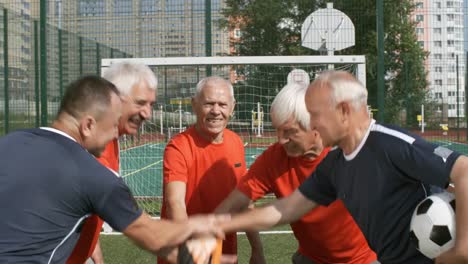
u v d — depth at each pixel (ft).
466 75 71.15
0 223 6.69
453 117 75.51
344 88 7.31
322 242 9.76
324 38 35.04
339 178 8.06
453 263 6.57
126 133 9.60
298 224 9.80
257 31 74.38
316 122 7.57
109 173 7.09
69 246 7.09
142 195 30.12
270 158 9.89
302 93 9.12
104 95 7.41
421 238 7.20
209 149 10.85
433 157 6.77
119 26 46.16
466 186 6.46
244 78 37.19
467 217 6.42
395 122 69.67
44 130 7.24
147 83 9.41
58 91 56.18
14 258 6.66
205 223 8.46
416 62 75.46
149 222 7.45
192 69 34.01
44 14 33.04
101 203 7.00
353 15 57.11
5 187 6.75
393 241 7.60
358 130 7.45
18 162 6.85
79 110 7.30
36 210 6.72
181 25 44.60
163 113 34.17
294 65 26.99
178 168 10.42
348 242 9.69
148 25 45.65
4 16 53.83
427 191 7.48
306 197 8.85
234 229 8.74
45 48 33.40
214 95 10.50
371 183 7.39
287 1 73.77
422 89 74.90
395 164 7.12
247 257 19.69
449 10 61.46
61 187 6.79
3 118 57.72
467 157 6.79
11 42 57.88
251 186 9.93
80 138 7.40
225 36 65.00
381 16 31.73
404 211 7.40
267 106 36.01
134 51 46.29
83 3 47.39
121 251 20.89
